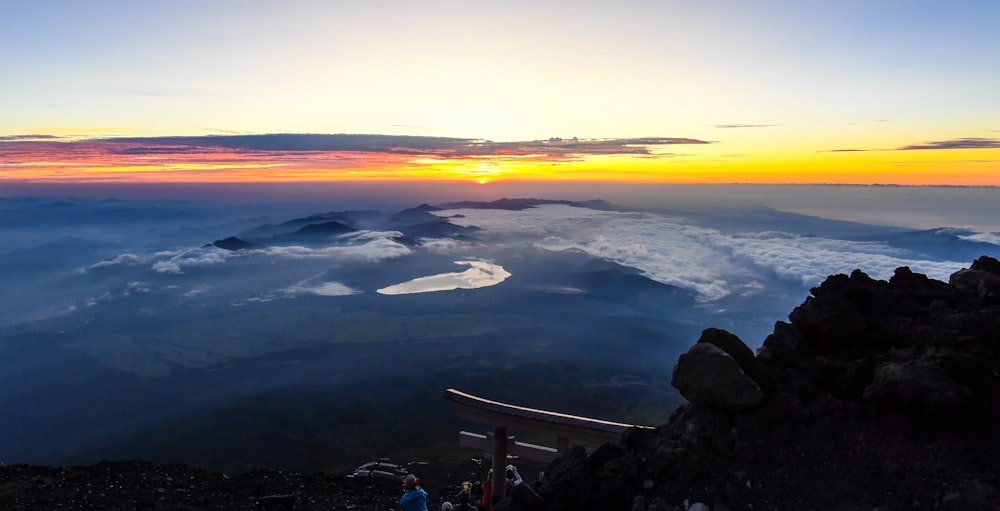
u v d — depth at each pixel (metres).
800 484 7.65
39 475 13.59
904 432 7.81
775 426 8.42
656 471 8.35
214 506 12.43
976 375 7.92
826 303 10.12
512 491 8.83
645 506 7.88
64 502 11.77
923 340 8.87
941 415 7.56
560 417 10.16
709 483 7.99
